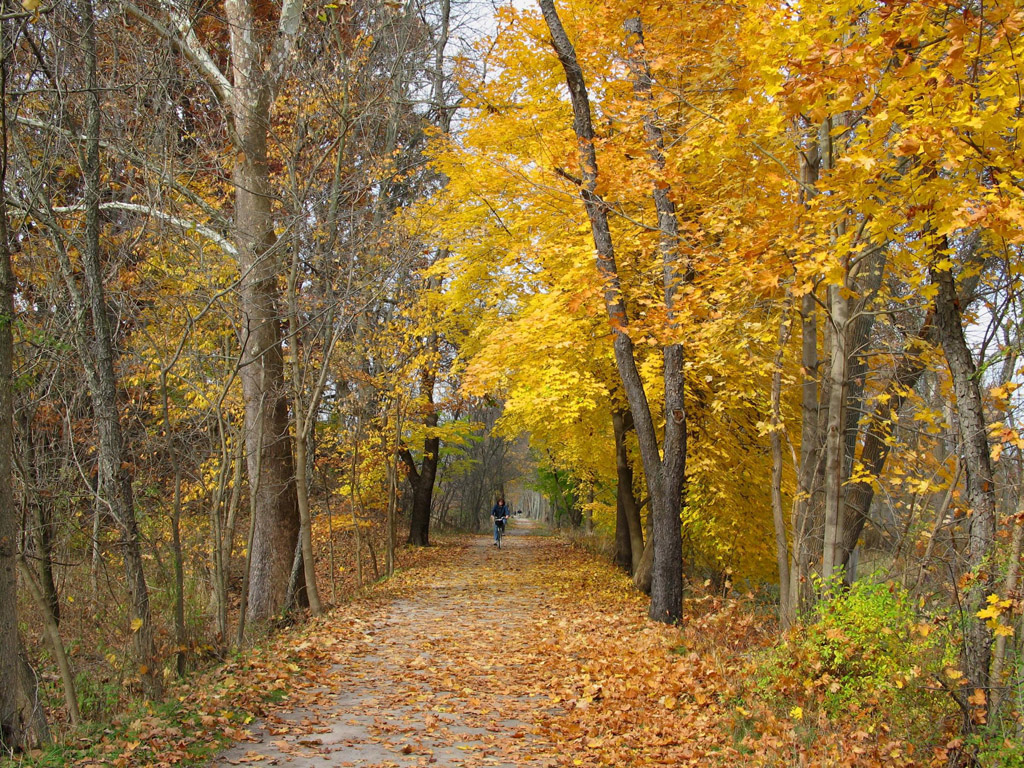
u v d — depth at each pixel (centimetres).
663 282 1020
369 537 1889
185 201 1070
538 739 563
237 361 992
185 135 1024
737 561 1325
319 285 1234
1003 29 434
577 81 891
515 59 1071
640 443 980
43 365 771
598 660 783
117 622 895
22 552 704
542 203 1123
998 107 472
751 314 852
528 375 1152
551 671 774
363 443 1694
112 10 834
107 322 731
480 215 1304
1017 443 458
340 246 1212
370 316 1553
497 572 1809
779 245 627
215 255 1096
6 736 521
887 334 973
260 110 1155
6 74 682
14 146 727
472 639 954
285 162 1173
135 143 850
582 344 1013
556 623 1030
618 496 1834
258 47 1166
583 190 903
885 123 505
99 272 734
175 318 973
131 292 888
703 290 753
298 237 1116
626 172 781
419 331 1500
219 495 980
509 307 1395
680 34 789
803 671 593
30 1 588
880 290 895
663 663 737
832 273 576
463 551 2488
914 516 787
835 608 618
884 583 611
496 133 1126
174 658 833
